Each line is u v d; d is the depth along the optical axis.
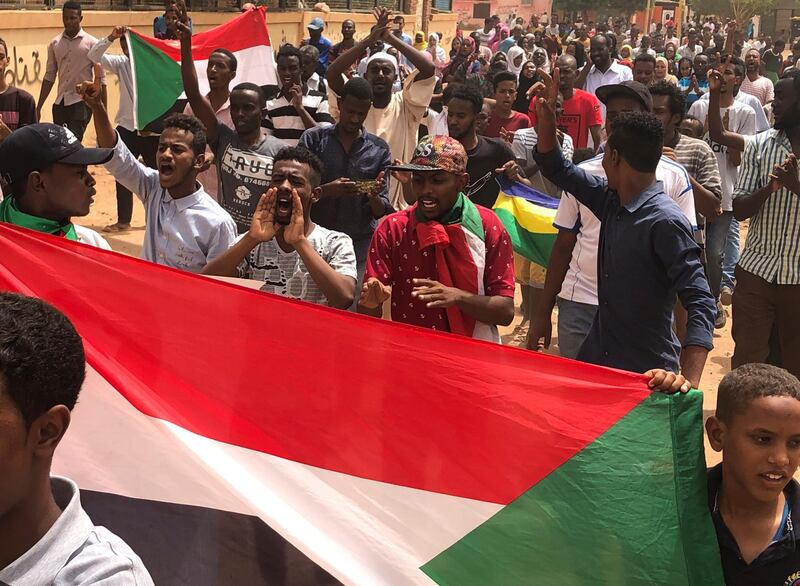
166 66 9.22
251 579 2.88
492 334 4.39
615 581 3.09
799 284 6.03
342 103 6.14
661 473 3.10
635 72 9.45
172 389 3.04
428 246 4.28
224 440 3.02
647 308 4.23
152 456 2.92
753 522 3.00
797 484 3.02
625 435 3.13
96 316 3.06
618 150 4.15
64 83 11.74
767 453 2.86
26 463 1.76
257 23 9.45
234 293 3.06
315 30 15.29
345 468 3.07
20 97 8.95
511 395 3.14
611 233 4.27
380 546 3.04
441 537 3.08
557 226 5.31
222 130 6.52
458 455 3.12
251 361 3.06
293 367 3.07
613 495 3.11
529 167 7.74
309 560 2.93
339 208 5.96
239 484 2.95
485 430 3.13
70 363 1.81
